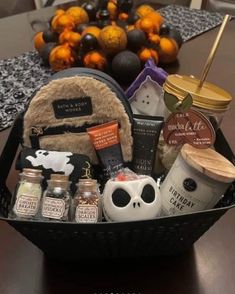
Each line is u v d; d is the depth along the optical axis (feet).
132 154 1.47
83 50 2.44
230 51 3.00
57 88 1.35
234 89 2.48
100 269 1.35
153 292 1.29
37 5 4.75
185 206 1.28
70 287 1.30
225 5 4.21
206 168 1.21
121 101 1.41
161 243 1.27
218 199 1.30
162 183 1.38
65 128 1.42
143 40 2.47
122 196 1.20
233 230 1.50
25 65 2.73
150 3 4.04
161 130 1.47
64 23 2.60
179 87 1.38
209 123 1.37
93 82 1.36
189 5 4.33
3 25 3.50
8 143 1.41
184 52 2.97
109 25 2.53
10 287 1.30
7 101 2.27
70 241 1.21
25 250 1.42
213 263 1.38
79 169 1.35
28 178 1.23
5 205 1.34
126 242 1.23
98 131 1.40
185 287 1.30
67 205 1.22
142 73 1.64
